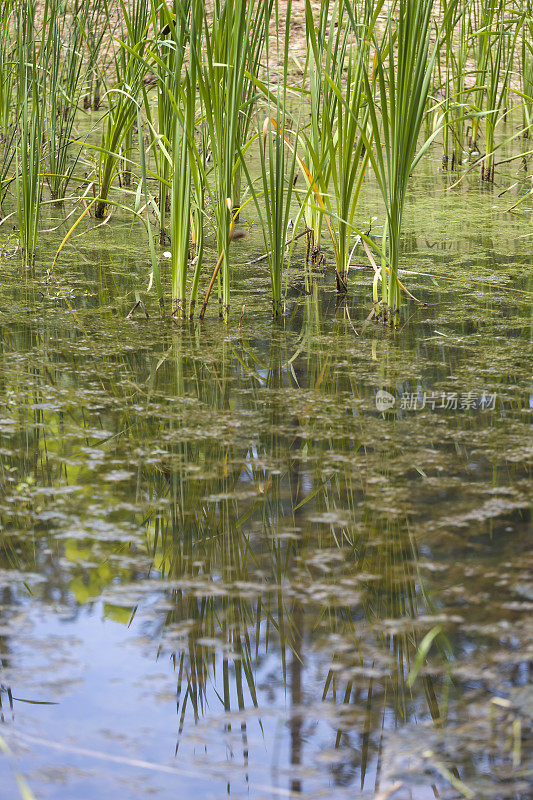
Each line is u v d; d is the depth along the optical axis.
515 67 8.39
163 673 1.45
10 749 1.28
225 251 3.29
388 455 2.20
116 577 1.70
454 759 1.26
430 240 4.66
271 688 1.41
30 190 4.01
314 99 3.73
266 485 2.05
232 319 3.38
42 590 1.66
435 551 1.77
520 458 2.18
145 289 3.76
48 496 2.00
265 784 1.22
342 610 1.60
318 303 3.62
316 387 2.67
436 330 3.26
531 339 3.14
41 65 5.18
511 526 1.86
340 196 3.68
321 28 3.47
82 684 1.42
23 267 4.07
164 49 4.22
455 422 2.41
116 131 4.83
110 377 2.74
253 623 1.57
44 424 2.38
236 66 3.03
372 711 1.36
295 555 1.78
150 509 1.95
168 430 2.35
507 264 4.20
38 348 2.99
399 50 3.04
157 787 1.21
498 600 1.61
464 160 7.01
